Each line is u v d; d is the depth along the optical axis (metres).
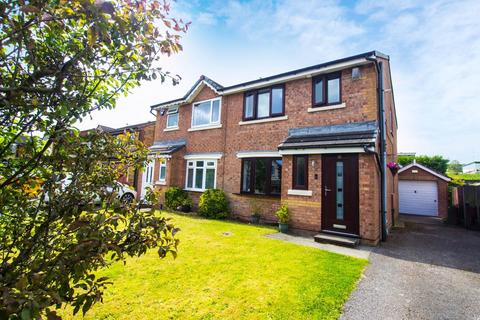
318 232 8.06
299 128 9.80
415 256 6.40
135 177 15.84
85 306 1.48
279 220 8.75
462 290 4.41
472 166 37.78
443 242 8.38
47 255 1.55
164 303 3.51
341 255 6.00
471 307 3.81
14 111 1.61
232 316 3.25
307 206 8.39
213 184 12.42
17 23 1.46
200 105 13.94
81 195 1.76
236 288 4.04
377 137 8.04
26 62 1.66
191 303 3.54
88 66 1.81
